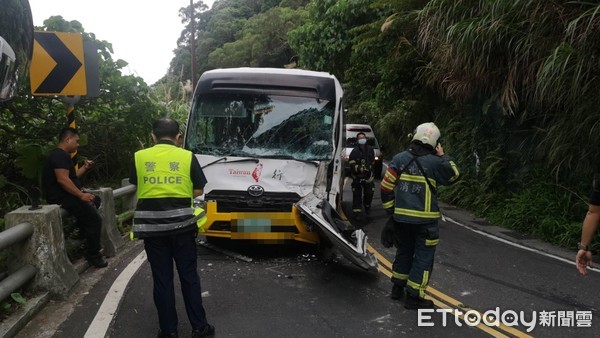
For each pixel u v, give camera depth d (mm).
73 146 5715
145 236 3979
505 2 7730
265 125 6801
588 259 3324
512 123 9930
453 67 9594
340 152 7105
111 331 4246
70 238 6270
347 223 6293
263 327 4395
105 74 9016
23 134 8508
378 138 21344
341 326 4453
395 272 5117
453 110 12602
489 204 9875
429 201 4836
